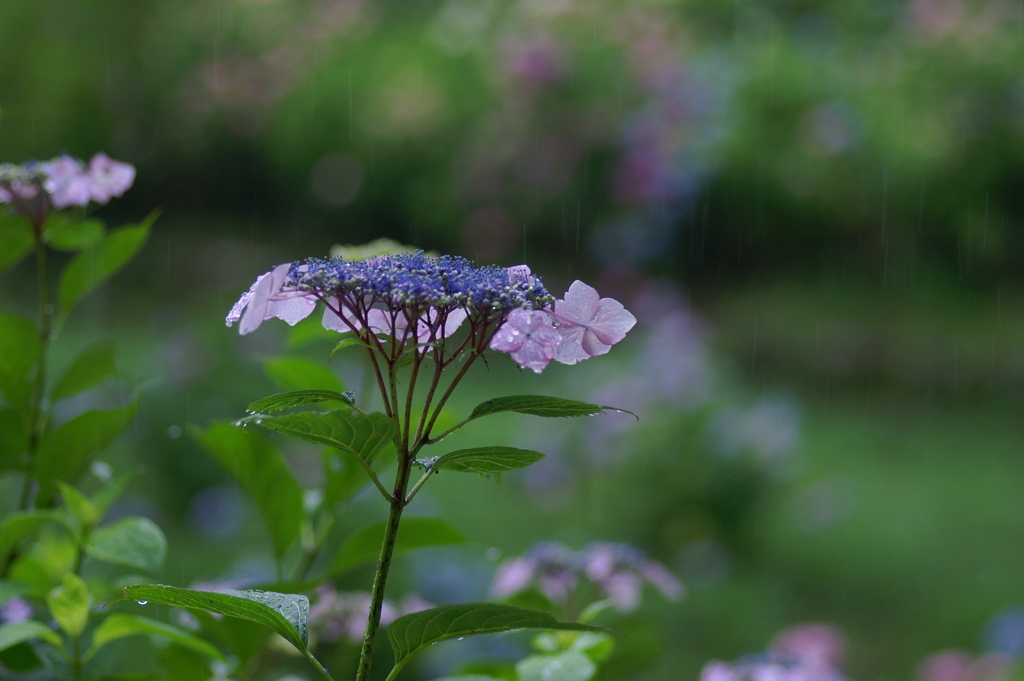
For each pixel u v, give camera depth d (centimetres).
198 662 126
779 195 458
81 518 122
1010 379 419
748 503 315
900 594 281
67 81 629
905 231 457
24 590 116
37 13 635
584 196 482
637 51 477
